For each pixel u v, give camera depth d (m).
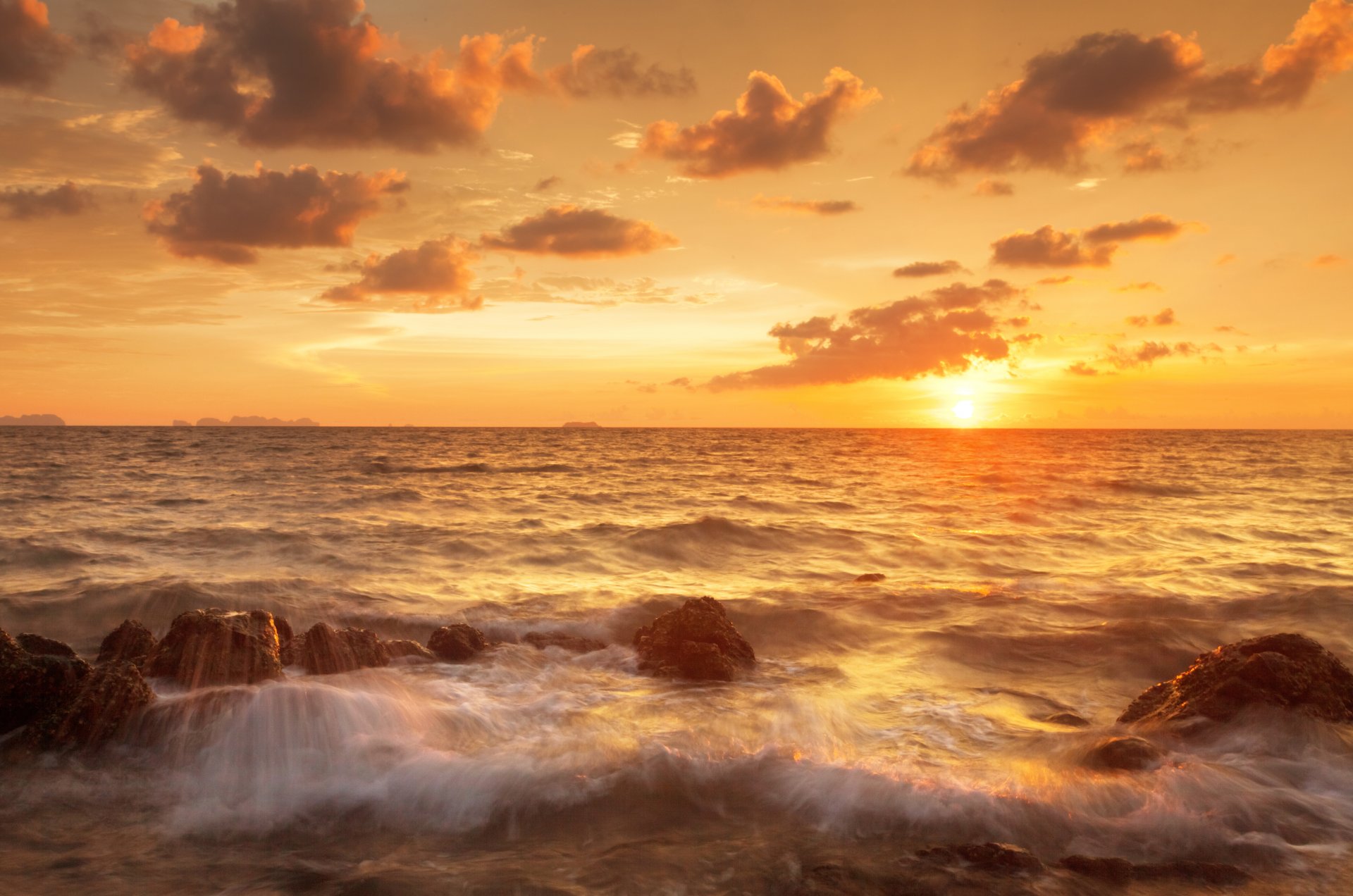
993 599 15.74
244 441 130.88
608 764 7.46
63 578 17.59
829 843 6.03
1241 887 5.43
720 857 5.81
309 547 22.31
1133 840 6.11
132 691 8.33
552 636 12.95
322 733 8.10
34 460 67.94
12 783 7.16
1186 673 9.35
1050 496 40.44
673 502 36.84
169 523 27.41
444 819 6.53
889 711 9.76
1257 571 19.62
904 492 43.03
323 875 5.58
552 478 53.78
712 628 11.88
